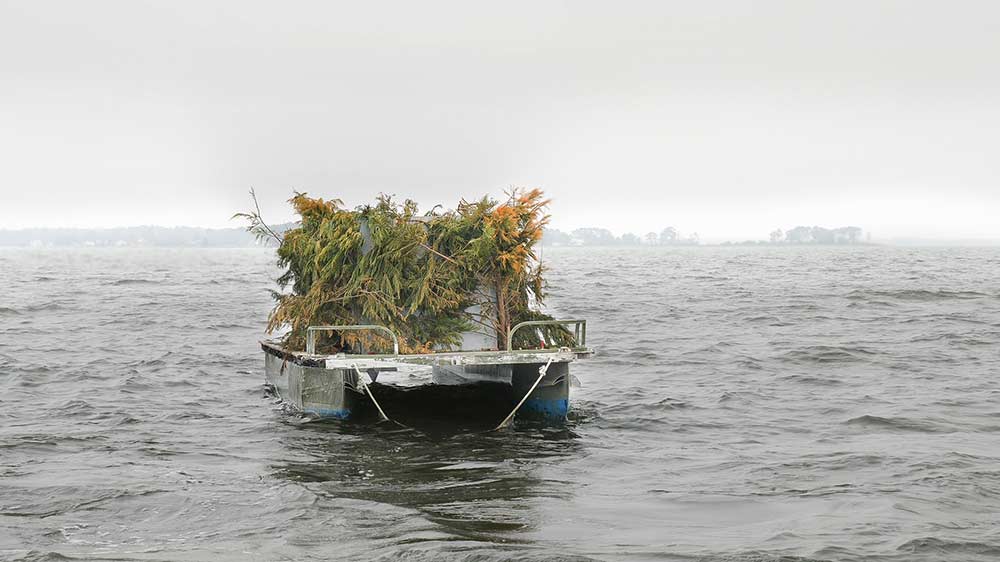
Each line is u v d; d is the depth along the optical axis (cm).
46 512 1173
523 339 1795
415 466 1433
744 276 8856
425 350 1698
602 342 3253
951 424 1739
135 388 2242
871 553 1013
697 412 1903
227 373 2519
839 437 1641
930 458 1441
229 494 1255
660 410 1923
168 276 9406
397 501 1227
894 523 1116
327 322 1773
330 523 1123
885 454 1475
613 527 1116
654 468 1423
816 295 5772
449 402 1931
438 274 1745
